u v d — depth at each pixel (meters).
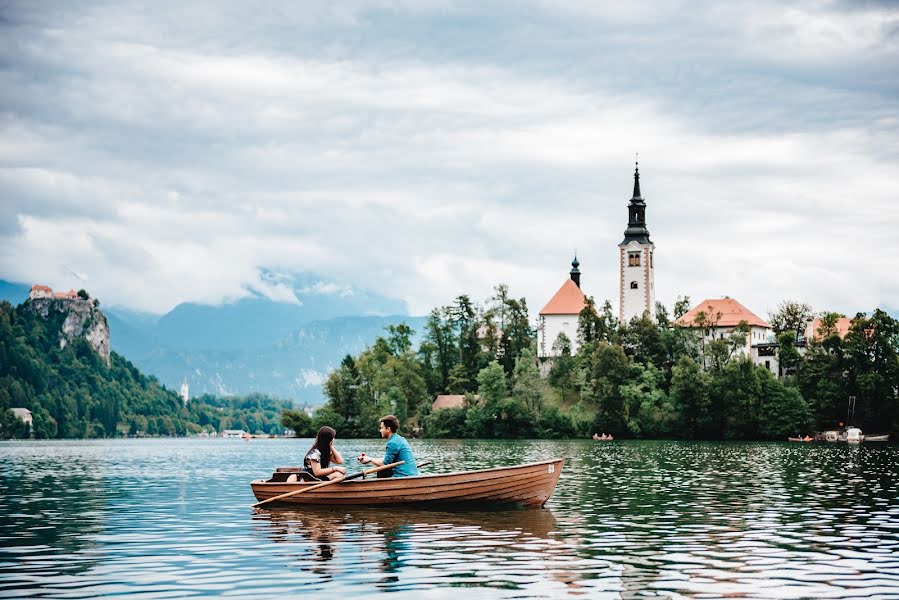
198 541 20.88
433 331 174.88
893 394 124.50
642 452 79.38
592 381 140.38
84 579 16.42
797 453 75.69
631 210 171.50
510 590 15.35
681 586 15.64
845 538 21.12
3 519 25.48
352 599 14.73
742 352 135.50
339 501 27.11
